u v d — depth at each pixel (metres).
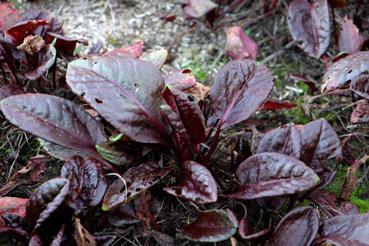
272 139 0.77
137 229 0.76
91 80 0.71
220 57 1.04
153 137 0.74
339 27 0.96
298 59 1.04
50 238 0.71
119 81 0.73
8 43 0.81
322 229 0.72
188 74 0.82
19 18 0.87
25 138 0.84
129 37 1.06
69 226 0.72
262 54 1.05
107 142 0.74
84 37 1.04
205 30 1.08
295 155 0.76
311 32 0.96
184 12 1.05
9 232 0.70
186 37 1.07
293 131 0.77
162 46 1.05
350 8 1.07
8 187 0.77
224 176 0.81
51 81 0.89
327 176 0.78
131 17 1.09
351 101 0.96
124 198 0.70
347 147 0.87
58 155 0.75
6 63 0.87
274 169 0.72
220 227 0.70
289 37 1.07
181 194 0.70
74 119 0.74
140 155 0.76
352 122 0.86
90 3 1.10
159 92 0.74
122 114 0.72
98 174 0.72
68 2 1.10
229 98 0.78
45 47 0.82
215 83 0.79
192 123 0.74
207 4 1.05
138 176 0.73
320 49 0.95
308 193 0.77
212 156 0.82
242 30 1.01
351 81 0.79
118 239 0.75
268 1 1.07
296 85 1.00
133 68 0.74
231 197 0.73
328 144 0.77
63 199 0.68
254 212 0.79
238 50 1.00
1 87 0.82
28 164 0.79
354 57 0.80
